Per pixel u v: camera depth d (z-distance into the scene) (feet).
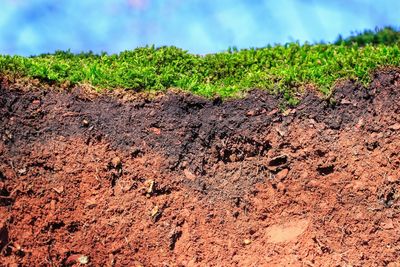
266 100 24.45
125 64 25.93
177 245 22.07
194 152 23.62
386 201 22.88
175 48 28.02
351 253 21.97
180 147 23.59
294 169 23.41
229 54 28.40
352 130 24.03
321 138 23.85
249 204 22.89
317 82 24.86
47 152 22.70
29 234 21.39
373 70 25.08
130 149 23.32
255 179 23.35
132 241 21.90
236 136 23.88
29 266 21.03
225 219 22.57
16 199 21.77
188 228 22.35
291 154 23.61
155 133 23.71
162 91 24.52
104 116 23.70
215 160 23.62
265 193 23.09
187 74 26.32
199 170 23.36
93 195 22.39
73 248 21.56
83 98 23.88
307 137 23.86
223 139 23.86
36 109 23.24
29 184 22.08
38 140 22.82
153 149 23.45
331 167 23.39
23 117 22.99
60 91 23.81
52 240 21.53
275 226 22.52
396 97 24.62
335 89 24.71
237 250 22.04
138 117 23.90
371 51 26.71
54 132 23.07
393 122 24.21
